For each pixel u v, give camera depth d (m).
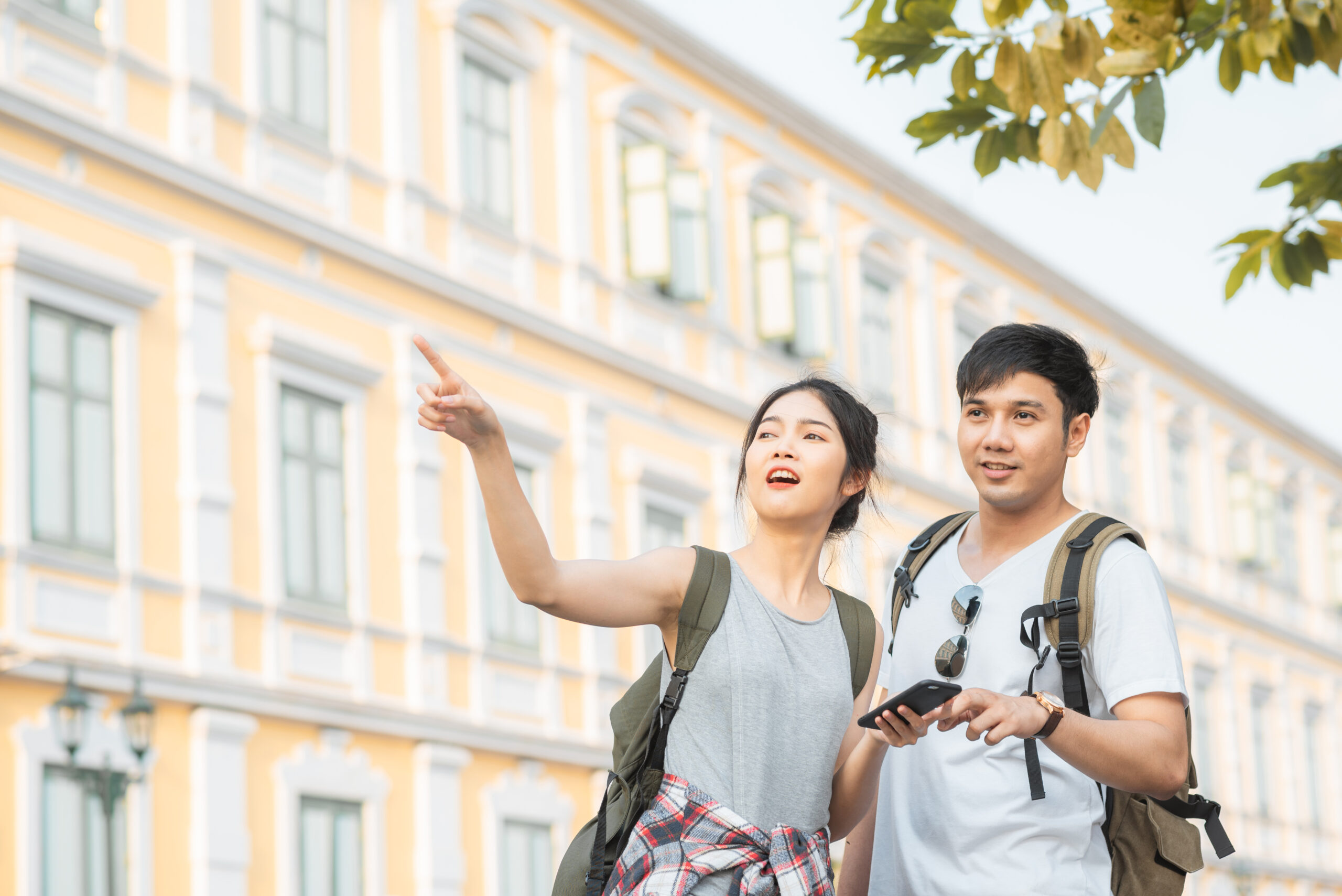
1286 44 4.57
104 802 11.73
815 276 20.94
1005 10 4.55
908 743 2.83
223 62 14.45
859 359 22.17
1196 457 30.66
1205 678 28.89
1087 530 3.33
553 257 17.67
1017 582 3.38
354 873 14.29
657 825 2.98
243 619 13.67
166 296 13.54
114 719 12.52
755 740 3.01
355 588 14.75
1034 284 26.83
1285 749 30.91
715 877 2.95
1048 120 4.47
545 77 18.06
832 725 3.11
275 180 14.75
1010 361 3.42
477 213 16.73
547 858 16.27
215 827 13.04
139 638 12.80
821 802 3.12
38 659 11.94
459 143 16.66
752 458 3.22
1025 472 3.38
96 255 13.04
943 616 3.50
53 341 12.62
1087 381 3.46
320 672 14.28
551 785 16.47
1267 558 31.23
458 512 15.94
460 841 15.30
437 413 2.80
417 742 15.07
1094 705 3.28
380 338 15.45
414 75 16.33
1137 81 4.37
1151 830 3.33
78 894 12.05
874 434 3.33
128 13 13.71
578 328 17.66
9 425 12.16
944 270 24.59
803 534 3.20
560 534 17.03
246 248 14.30
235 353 14.02
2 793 11.76
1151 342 29.45
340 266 15.16
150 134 13.73
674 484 18.52
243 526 13.80
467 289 16.25
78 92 13.21
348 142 15.59
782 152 21.50
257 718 13.66
